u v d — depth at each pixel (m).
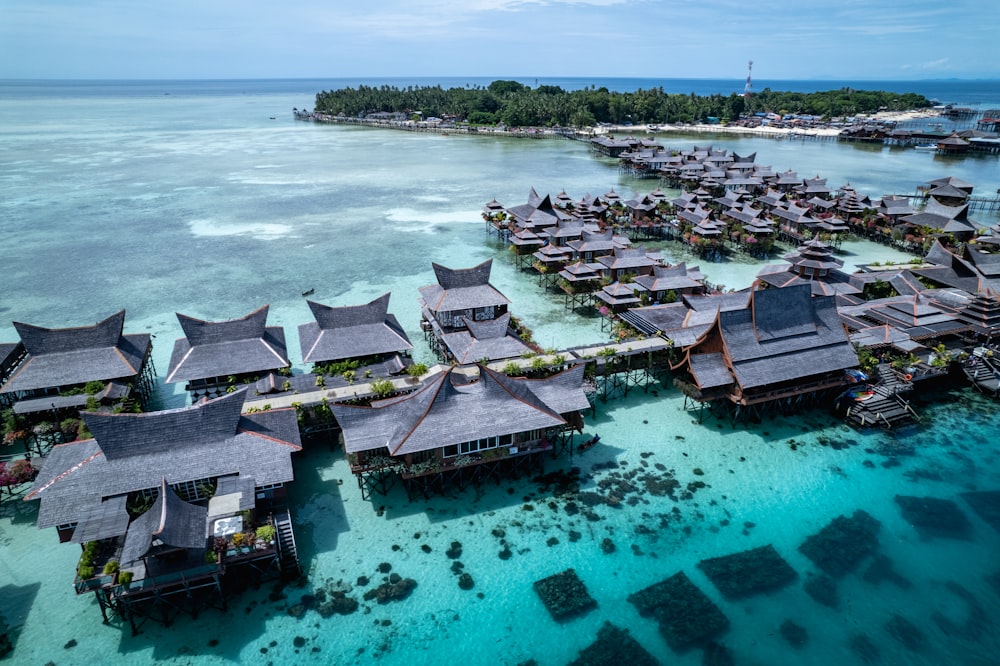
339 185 123.94
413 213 101.12
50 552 30.61
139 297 63.59
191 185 122.25
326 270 72.69
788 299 42.66
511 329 50.44
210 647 25.77
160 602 27.67
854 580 29.61
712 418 43.09
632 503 34.72
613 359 45.12
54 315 58.72
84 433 35.56
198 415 31.66
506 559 30.67
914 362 45.72
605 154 168.88
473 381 39.91
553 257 68.12
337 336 45.22
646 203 89.62
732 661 25.42
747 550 31.42
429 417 33.78
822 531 32.78
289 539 30.09
